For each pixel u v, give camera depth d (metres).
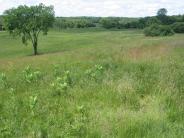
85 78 6.73
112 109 4.80
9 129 4.13
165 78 6.14
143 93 5.63
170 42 20.12
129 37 66.38
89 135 3.90
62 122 4.38
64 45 61.69
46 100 5.38
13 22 54.00
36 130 4.11
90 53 17.17
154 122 4.18
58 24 109.19
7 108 5.05
